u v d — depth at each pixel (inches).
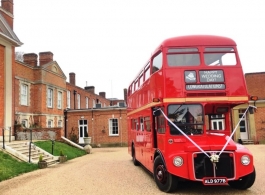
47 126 1125.1
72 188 354.3
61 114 1284.4
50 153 711.7
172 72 324.5
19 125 885.8
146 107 418.3
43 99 1103.6
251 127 1185.4
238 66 328.5
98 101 2094.0
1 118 814.5
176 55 330.0
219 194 302.7
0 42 821.2
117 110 1355.8
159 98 324.5
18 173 483.2
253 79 1289.4
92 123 1366.9
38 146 733.9
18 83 977.5
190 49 331.6
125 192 323.3
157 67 354.3
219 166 292.4
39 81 1092.5
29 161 573.0
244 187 317.7
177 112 319.0
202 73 324.2
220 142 309.6
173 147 310.7
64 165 601.9
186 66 326.0
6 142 729.6
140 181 392.5
